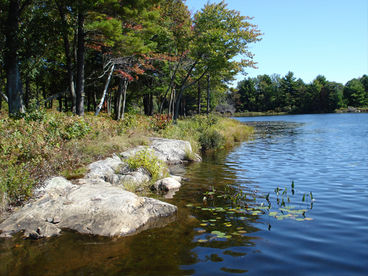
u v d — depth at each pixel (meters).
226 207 6.45
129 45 16.22
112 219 5.37
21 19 16.38
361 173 9.77
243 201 6.87
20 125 8.90
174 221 5.64
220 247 4.46
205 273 3.72
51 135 9.02
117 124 14.05
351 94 100.50
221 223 5.48
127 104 30.84
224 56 23.67
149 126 16.42
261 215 5.86
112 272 3.80
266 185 8.42
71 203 5.84
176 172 10.61
